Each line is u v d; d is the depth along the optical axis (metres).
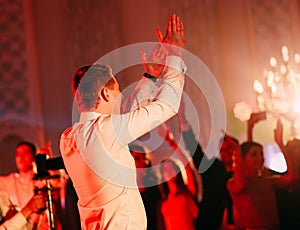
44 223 6.34
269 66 11.88
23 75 11.84
